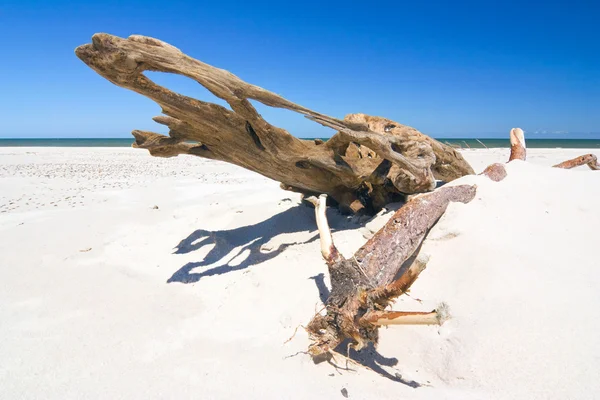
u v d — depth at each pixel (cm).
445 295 335
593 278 322
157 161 2184
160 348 308
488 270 342
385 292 257
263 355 292
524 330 269
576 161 729
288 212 580
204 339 320
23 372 274
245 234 555
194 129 406
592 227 420
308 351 282
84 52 306
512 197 474
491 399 227
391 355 288
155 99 350
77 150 3234
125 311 373
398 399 235
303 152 450
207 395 244
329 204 595
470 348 268
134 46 313
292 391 246
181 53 335
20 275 462
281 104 384
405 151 485
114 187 1180
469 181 509
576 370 232
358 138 421
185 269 467
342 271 303
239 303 379
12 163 1973
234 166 1886
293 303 363
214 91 353
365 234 468
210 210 713
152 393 248
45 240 601
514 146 700
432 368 272
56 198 988
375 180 489
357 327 268
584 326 263
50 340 319
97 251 545
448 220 425
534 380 234
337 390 248
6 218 761
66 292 415
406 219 381
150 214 755
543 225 423
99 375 271
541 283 317
